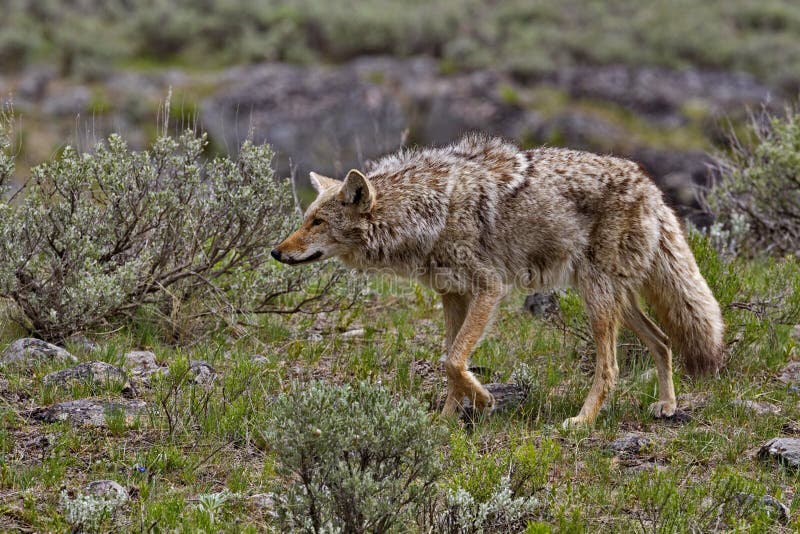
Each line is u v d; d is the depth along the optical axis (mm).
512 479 15320
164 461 15727
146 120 70250
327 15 93125
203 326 22688
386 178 19312
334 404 13195
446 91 75875
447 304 20062
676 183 64375
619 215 18719
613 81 81500
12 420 16781
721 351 19422
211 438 16766
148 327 22203
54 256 20953
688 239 24109
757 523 14133
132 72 82062
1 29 86000
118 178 21438
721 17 100938
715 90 81250
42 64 81812
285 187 23219
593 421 18406
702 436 17453
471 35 90750
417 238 18891
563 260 19156
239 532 13711
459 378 18500
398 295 27000
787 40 92938
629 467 16516
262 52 88125
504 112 73938
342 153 65562
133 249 22375
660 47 91625
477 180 18891
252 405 18031
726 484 15102
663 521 14266
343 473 12586
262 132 67500
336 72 79688
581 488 15250
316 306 25234
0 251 20062
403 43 89312
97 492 14547
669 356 19391
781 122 33125
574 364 21781
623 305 18969
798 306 23281
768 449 16594
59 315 20672
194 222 22109
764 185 31375
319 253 19359
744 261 29141
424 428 13141
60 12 94625
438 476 13672
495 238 18859
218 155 23359
